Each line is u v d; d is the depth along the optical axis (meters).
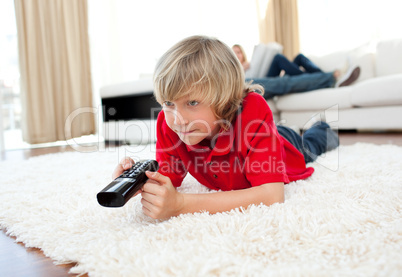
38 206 0.77
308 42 4.73
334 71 2.95
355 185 0.82
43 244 0.56
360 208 0.62
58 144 2.94
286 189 0.82
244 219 0.56
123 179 0.55
